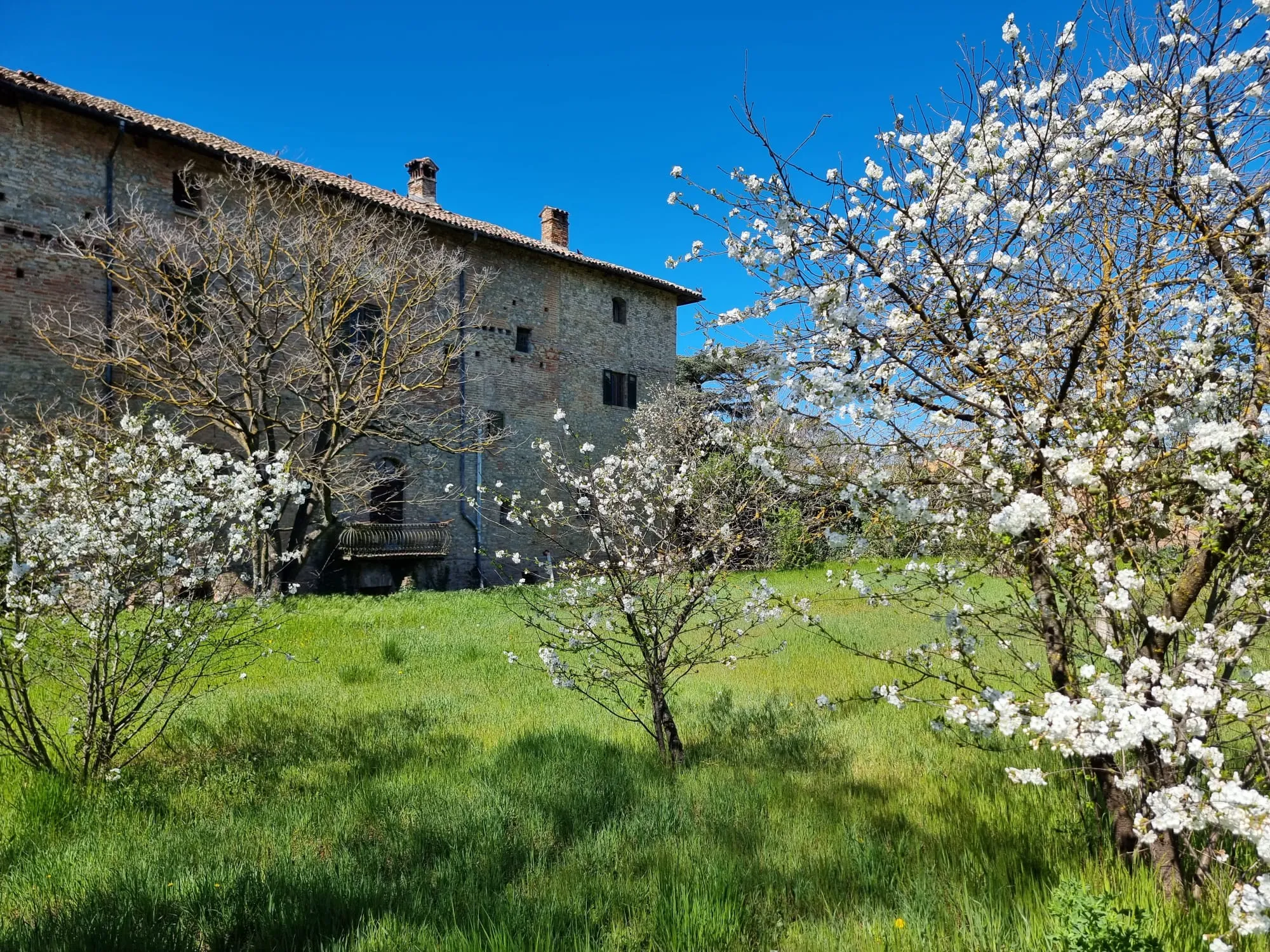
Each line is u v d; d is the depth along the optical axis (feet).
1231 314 10.07
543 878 12.48
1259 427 8.90
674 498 18.70
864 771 17.39
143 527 16.12
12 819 14.42
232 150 57.72
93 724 16.46
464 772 17.40
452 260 61.36
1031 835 13.25
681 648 31.30
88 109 49.70
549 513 22.45
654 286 95.61
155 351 48.42
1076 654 13.03
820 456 12.14
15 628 16.33
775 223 12.98
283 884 11.83
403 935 10.58
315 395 56.95
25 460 17.92
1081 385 11.75
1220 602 10.37
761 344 12.71
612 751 18.94
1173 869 10.69
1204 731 8.57
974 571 12.55
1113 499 9.62
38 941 10.30
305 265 53.11
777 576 54.29
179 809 15.47
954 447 11.50
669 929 10.63
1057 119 12.12
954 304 11.72
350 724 21.71
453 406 72.95
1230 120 11.56
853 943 10.36
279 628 34.94
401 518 69.36
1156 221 10.61
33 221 49.11
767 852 13.20
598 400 88.38
